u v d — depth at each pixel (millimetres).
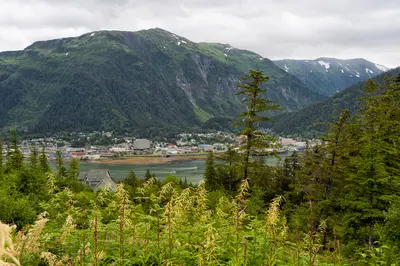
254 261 5988
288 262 6164
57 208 7766
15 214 10523
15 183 16375
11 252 1743
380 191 15141
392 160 18906
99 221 6457
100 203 7270
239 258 5656
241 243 6402
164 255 5922
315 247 6176
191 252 6043
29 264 5070
